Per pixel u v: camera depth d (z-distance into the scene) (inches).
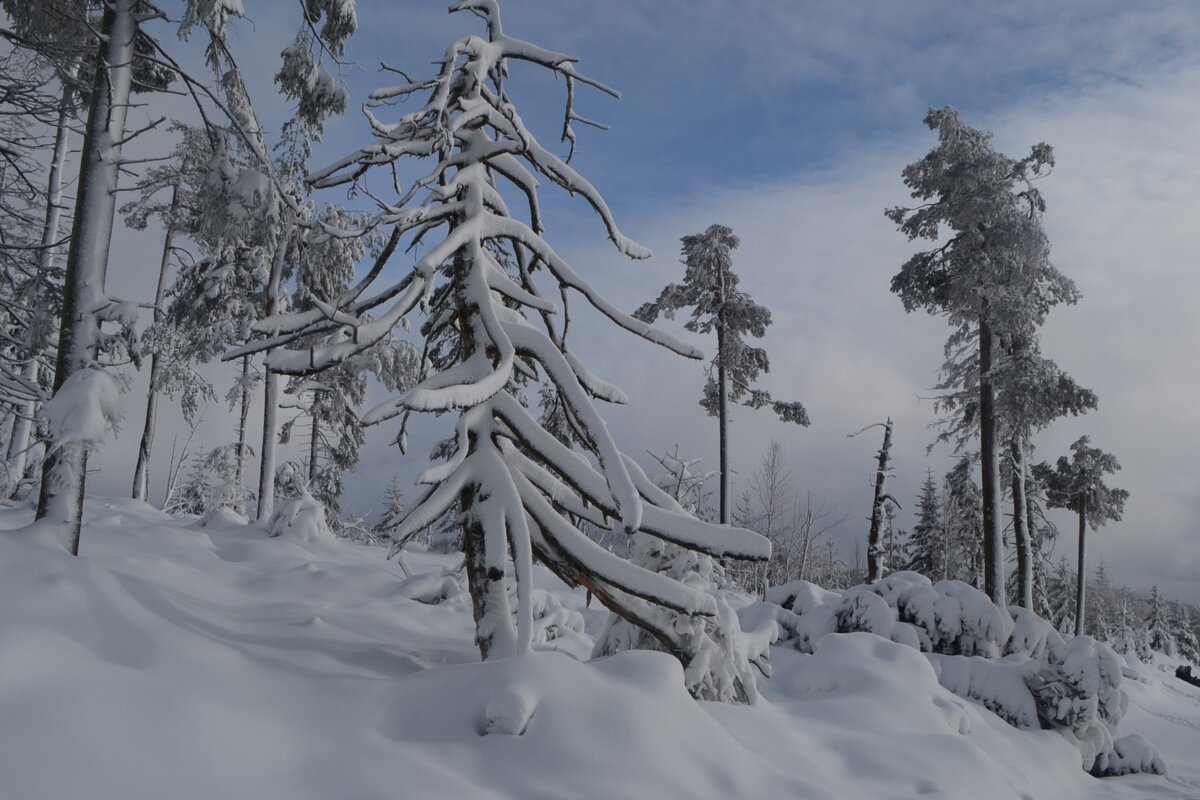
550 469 346.6
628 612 292.5
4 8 364.5
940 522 1802.4
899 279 1003.3
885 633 547.2
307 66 394.0
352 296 295.1
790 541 1438.2
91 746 155.7
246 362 906.1
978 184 950.4
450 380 281.9
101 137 297.1
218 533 671.8
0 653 172.7
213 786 156.9
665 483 468.1
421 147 301.6
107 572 246.5
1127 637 1918.1
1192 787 440.1
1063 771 406.3
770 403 1146.7
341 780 171.0
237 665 214.8
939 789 269.9
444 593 463.8
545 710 209.2
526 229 320.8
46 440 262.7
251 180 312.7
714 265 1164.5
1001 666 485.1
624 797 187.6
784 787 218.7
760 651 367.2
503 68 338.0
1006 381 901.2
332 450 1184.2
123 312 282.5
